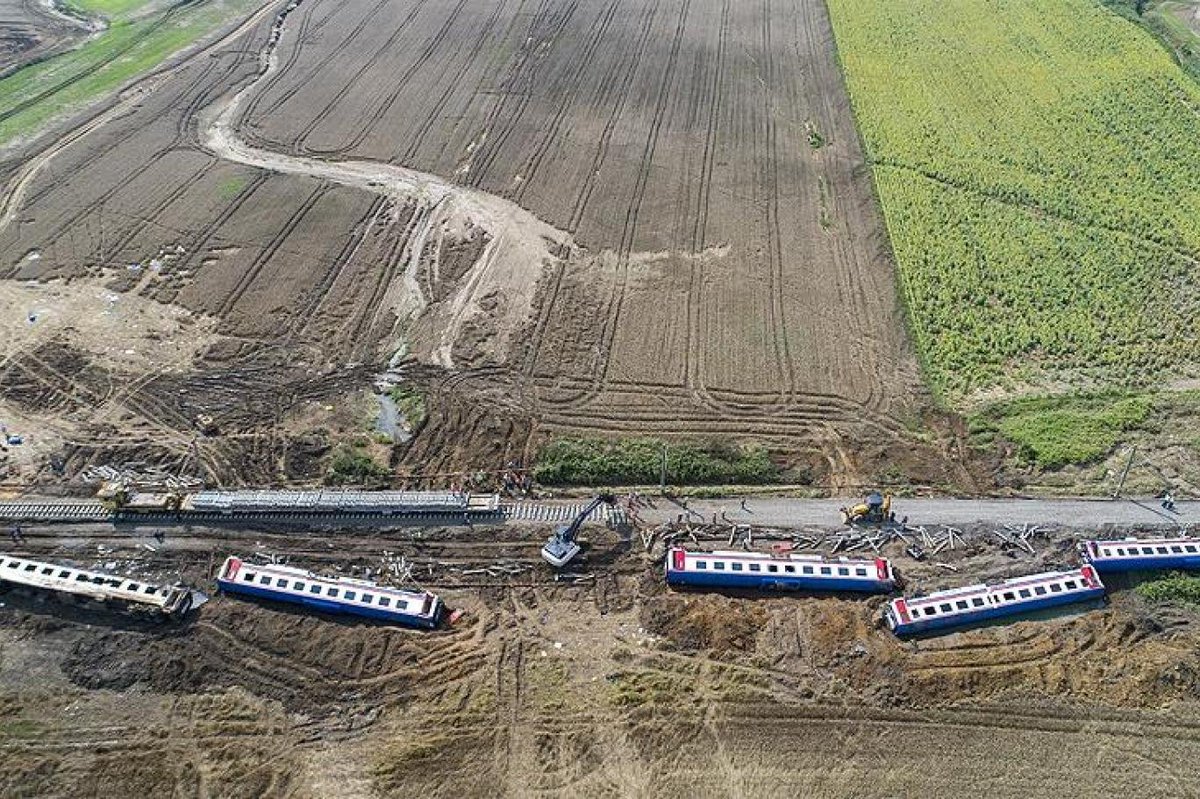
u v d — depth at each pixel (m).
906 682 36.12
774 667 36.72
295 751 33.72
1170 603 40.25
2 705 34.88
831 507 44.19
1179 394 51.06
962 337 54.62
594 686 35.97
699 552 40.91
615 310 56.31
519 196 66.19
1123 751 34.09
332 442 47.16
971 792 32.72
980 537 42.59
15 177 66.12
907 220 64.00
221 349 52.62
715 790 32.62
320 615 38.56
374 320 55.03
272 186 66.31
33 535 41.62
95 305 55.09
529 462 46.25
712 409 49.72
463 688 35.81
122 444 46.47
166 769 33.03
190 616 38.28
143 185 65.88
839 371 52.31
